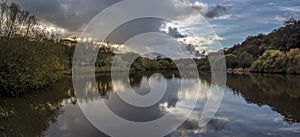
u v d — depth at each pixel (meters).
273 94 17.17
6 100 14.47
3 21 17.25
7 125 8.95
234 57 56.00
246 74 42.56
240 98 15.32
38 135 7.76
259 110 11.63
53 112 11.33
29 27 19.55
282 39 57.22
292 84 23.81
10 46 14.91
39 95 16.80
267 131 8.20
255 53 59.66
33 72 17.19
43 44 20.33
